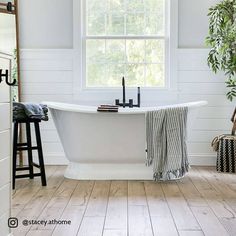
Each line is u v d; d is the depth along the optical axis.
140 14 5.18
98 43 5.19
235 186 3.97
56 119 4.36
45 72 5.14
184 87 5.14
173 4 5.07
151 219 2.89
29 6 5.10
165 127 4.14
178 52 5.12
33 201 3.38
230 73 4.79
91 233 2.59
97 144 4.23
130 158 4.29
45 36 5.12
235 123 4.81
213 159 5.15
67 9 5.11
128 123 4.16
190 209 3.15
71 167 4.43
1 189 2.13
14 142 3.97
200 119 5.14
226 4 4.60
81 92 5.14
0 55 2.11
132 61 5.19
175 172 4.14
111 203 3.32
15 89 5.02
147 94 5.12
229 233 2.59
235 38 4.52
